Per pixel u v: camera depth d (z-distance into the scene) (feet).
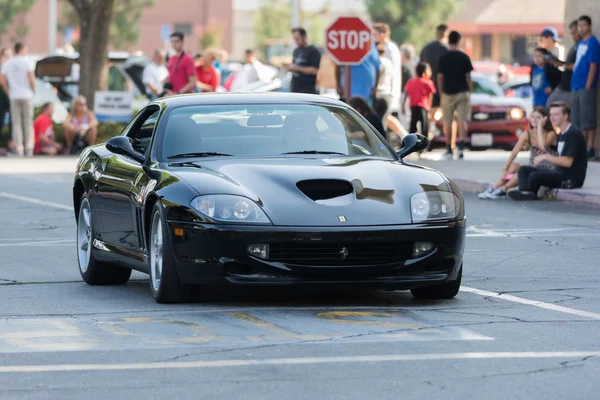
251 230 61.36
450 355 50.93
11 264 86.17
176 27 583.99
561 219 111.65
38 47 542.98
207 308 64.08
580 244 94.17
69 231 107.86
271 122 71.41
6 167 185.47
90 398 43.93
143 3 478.59
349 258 61.93
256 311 62.95
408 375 47.11
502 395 43.80
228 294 69.05
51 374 48.01
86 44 234.99
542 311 62.90
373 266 62.13
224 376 47.16
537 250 90.74
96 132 222.89
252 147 69.41
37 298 69.41
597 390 44.60
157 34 583.17
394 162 68.85
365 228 61.67
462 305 65.05
